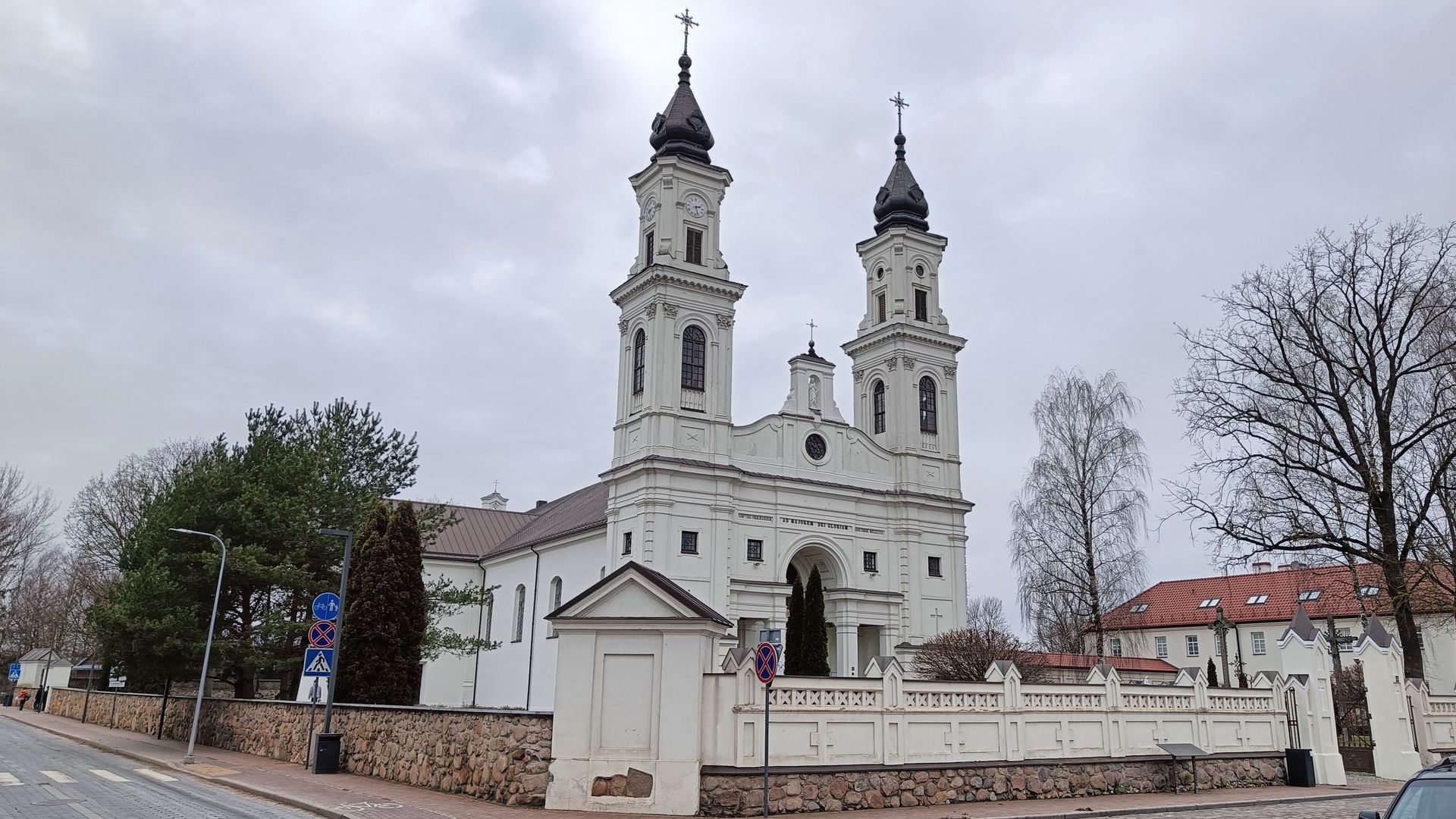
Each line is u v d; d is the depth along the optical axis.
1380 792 26.52
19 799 20.55
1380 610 39.62
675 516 45.12
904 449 52.91
